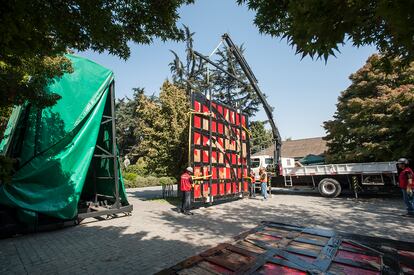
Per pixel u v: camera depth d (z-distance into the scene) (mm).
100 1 3188
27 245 5766
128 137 42750
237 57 14242
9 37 2506
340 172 13703
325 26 1888
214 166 11570
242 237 2842
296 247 2482
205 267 2047
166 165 14109
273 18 2777
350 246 2484
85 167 8055
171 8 3637
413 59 2594
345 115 17109
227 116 13070
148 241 5945
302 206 10984
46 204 6996
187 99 14500
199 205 10406
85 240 6094
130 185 23438
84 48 3713
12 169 3357
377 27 2367
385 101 14180
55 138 7559
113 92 9359
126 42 3863
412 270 1958
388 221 7773
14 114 7793
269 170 16516
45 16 2857
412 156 13922
